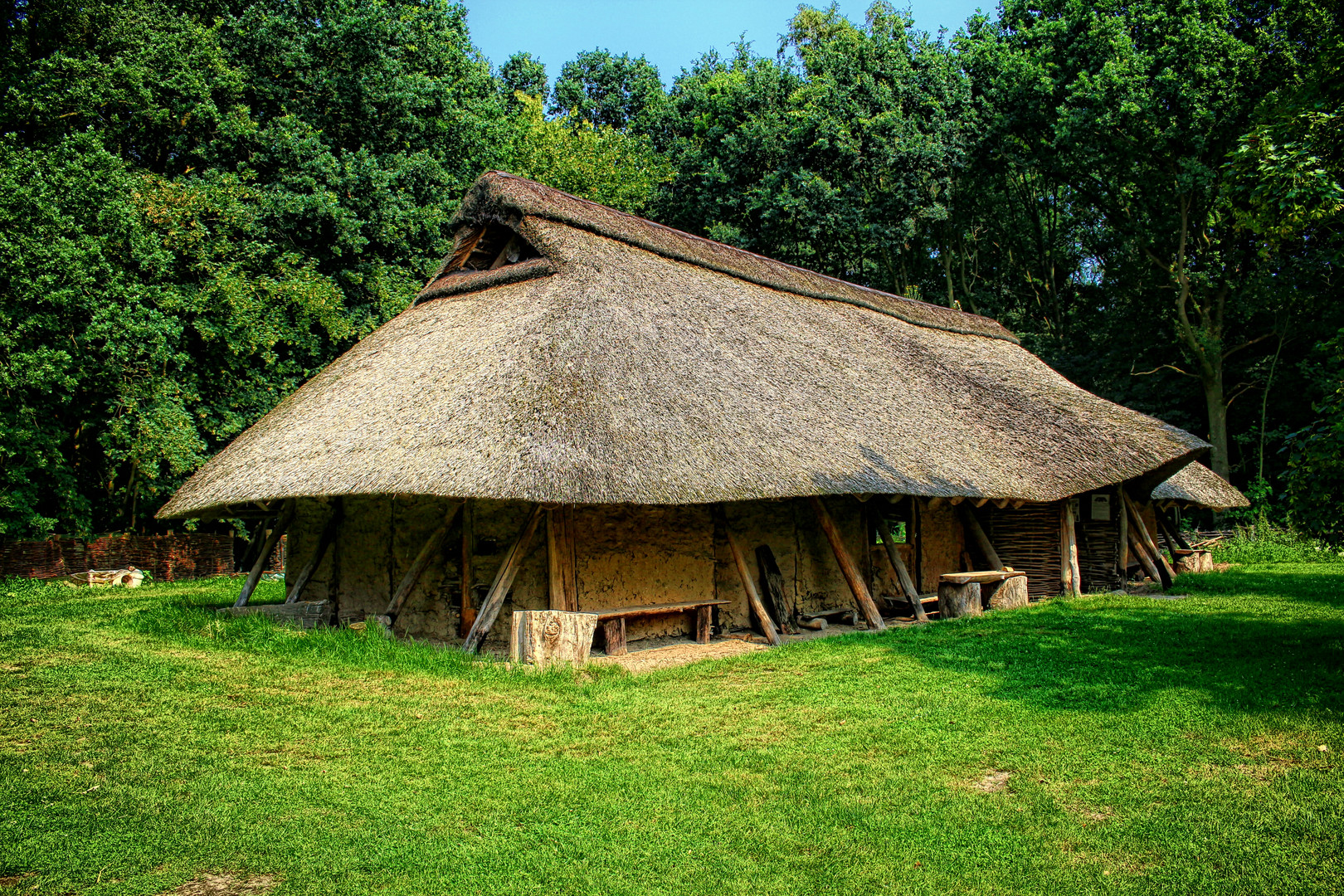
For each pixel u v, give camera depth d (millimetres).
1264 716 6008
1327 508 7215
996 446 12273
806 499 11766
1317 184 7441
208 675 7621
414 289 21188
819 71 28953
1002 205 31500
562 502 7449
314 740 5754
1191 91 21391
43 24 18344
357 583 11438
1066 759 5238
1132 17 23234
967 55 27500
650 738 5770
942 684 7168
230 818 4469
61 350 15188
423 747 5613
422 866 3955
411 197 21672
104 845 4145
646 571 9812
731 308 12906
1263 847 4059
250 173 19438
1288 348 25891
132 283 16641
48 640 9461
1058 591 13500
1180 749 5395
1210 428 25344
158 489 17812
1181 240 24156
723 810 4559
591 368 9219
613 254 12297
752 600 9852
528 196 12352
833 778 4988
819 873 3875
